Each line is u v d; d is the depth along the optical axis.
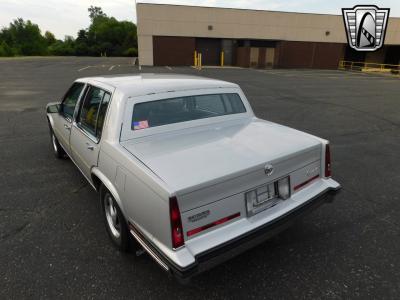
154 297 2.31
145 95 2.77
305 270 2.61
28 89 13.60
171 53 30.36
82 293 2.33
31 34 94.88
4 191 3.97
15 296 2.29
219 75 22.02
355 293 2.36
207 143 2.61
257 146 2.57
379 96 13.77
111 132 2.61
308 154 2.65
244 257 2.78
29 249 2.83
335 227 3.26
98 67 27.86
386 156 5.56
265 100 11.84
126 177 2.28
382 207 3.70
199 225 2.01
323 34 33.72
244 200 2.21
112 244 2.92
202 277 2.53
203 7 29.55
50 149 5.65
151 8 28.48
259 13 30.91
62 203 3.69
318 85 17.75
